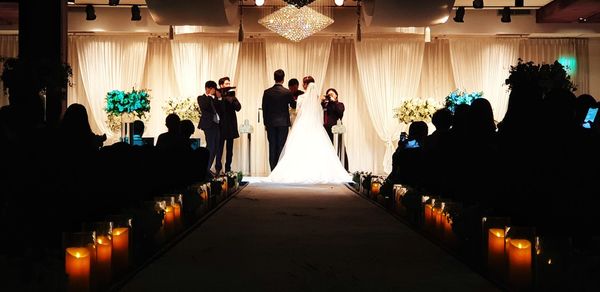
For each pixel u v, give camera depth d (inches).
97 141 326.0
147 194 207.0
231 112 508.1
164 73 587.8
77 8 564.1
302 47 583.5
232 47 581.3
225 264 158.6
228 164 511.5
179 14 488.4
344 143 545.3
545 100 161.8
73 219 151.6
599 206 145.4
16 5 514.9
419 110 542.6
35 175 151.8
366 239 197.9
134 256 157.8
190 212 226.1
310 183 449.7
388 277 143.6
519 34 579.8
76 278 111.7
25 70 302.8
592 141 153.5
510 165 155.2
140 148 217.5
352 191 378.9
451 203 180.1
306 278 142.4
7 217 133.9
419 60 583.2
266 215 259.4
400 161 265.9
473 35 582.2
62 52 413.4
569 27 573.3
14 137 195.8
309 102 466.0
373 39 584.7
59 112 335.6
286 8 497.4
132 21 568.1
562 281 111.3
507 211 155.3
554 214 145.7
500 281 135.6
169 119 336.5
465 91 582.9
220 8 482.3
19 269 102.2
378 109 583.2
